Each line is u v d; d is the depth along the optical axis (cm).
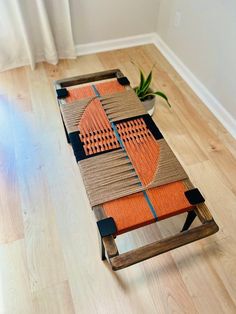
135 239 123
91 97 128
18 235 123
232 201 137
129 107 124
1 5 174
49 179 144
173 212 91
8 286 109
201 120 177
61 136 164
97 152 106
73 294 108
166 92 196
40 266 114
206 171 150
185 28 191
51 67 212
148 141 110
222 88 169
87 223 128
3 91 191
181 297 107
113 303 105
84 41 222
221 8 150
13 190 139
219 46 161
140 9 216
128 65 219
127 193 94
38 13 185
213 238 123
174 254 118
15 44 197
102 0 200
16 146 158
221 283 111
